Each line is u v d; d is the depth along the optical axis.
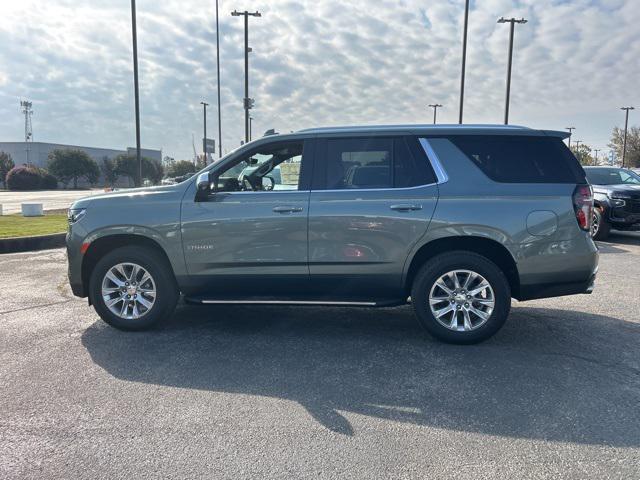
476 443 3.10
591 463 2.88
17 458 2.95
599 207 12.14
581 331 5.26
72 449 3.05
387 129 4.96
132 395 3.79
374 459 2.93
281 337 5.12
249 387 3.93
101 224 5.09
